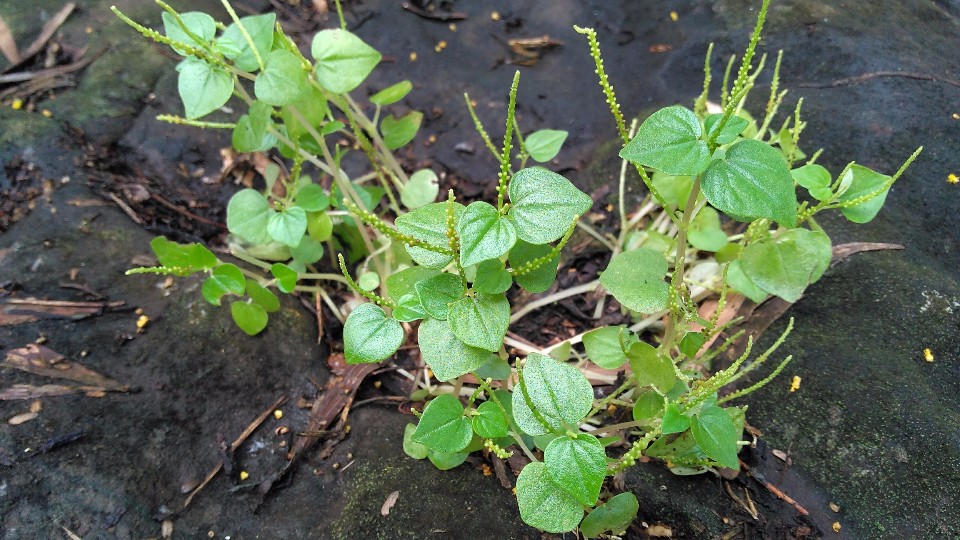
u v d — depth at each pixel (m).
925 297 0.23
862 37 0.30
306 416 0.23
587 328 0.26
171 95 0.30
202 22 0.20
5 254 0.23
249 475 0.21
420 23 0.34
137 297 0.23
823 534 0.20
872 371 0.22
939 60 0.29
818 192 0.19
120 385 0.21
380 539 0.19
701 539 0.19
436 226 0.17
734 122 0.16
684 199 0.23
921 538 0.19
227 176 0.29
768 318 0.24
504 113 0.32
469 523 0.19
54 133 0.27
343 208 0.26
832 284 0.24
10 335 0.21
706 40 0.31
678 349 0.22
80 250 0.24
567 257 0.28
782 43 0.30
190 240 0.26
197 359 0.22
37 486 0.19
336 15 0.34
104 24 0.31
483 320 0.17
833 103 0.28
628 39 0.33
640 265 0.19
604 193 0.29
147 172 0.28
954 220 0.25
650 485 0.20
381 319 0.18
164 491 0.20
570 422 0.16
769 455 0.21
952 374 0.22
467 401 0.23
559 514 0.16
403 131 0.26
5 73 0.29
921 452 0.20
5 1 0.31
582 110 0.31
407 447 0.21
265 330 0.24
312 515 0.20
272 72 0.19
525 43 0.33
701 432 0.16
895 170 0.26
